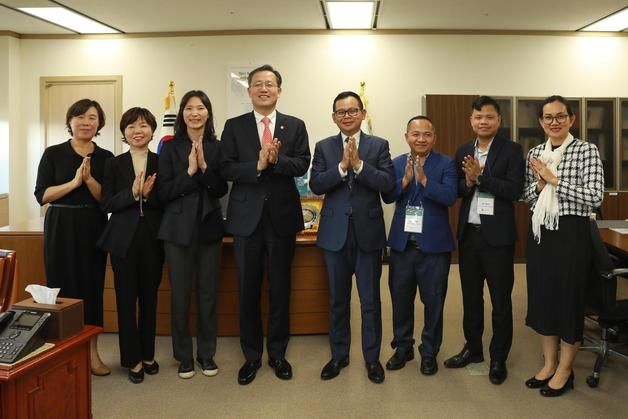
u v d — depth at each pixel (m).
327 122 6.01
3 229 3.23
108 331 3.39
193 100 2.59
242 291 2.60
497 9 5.12
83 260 2.57
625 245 2.76
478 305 2.78
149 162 2.65
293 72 5.97
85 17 5.39
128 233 2.53
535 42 5.93
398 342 2.83
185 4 4.97
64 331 1.54
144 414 2.30
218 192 2.61
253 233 2.52
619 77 5.98
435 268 2.67
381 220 2.59
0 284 1.63
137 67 6.05
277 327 2.70
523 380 2.67
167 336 3.36
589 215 2.35
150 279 2.62
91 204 2.61
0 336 1.44
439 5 5.00
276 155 2.39
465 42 5.91
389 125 5.99
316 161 2.68
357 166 2.44
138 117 2.62
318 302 3.37
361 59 5.95
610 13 5.24
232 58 5.97
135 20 5.51
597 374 2.57
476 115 2.60
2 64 5.95
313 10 5.17
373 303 2.63
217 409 2.35
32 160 6.20
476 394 2.50
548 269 2.40
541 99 5.88
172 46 6.00
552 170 2.40
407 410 2.34
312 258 3.34
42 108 6.15
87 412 1.68
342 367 2.81
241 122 2.61
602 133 5.90
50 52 6.11
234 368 2.82
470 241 2.68
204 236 2.60
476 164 2.52
